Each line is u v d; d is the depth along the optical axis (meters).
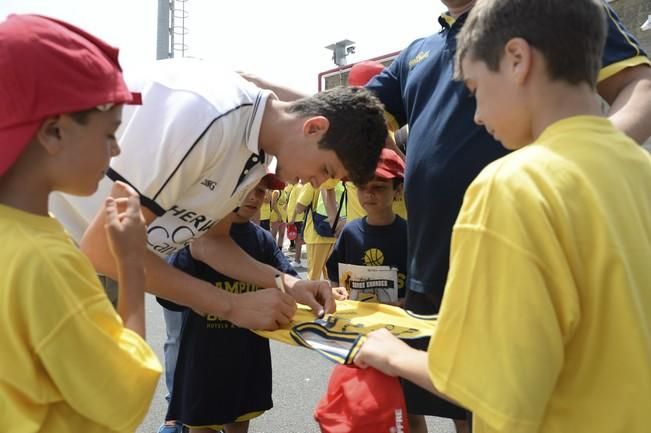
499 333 0.92
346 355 1.42
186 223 1.79
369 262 2.87
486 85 1.09
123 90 1.18
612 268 0.92
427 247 1.86
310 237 6.32
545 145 1.00
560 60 1.02
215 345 2.49
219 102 1.66
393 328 1.74
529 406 0.89
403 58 2.23
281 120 1.81
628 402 0.93
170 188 1.63
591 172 0.97
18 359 1.03
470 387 0.95
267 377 2.66
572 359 0.97
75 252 1.12
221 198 1.77
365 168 1.84
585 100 1.06
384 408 1.30
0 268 1.02
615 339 0.93
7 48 1.02
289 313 1.81
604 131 1.04
